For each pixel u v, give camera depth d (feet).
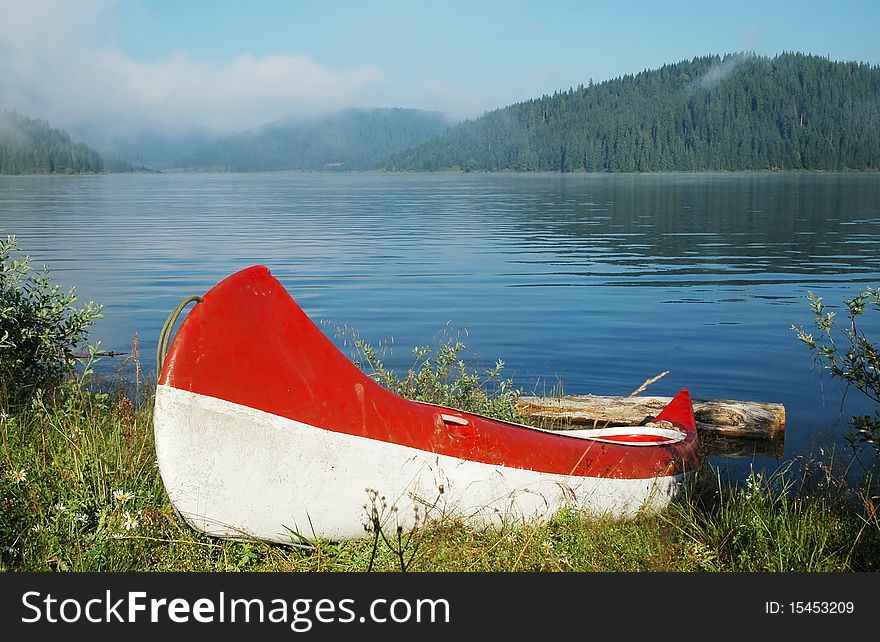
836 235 100.17
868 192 242.58
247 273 12.99
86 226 115.55
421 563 13.19
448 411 15.17
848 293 55.62
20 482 13.12
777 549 14.55
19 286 22.03
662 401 27.20
